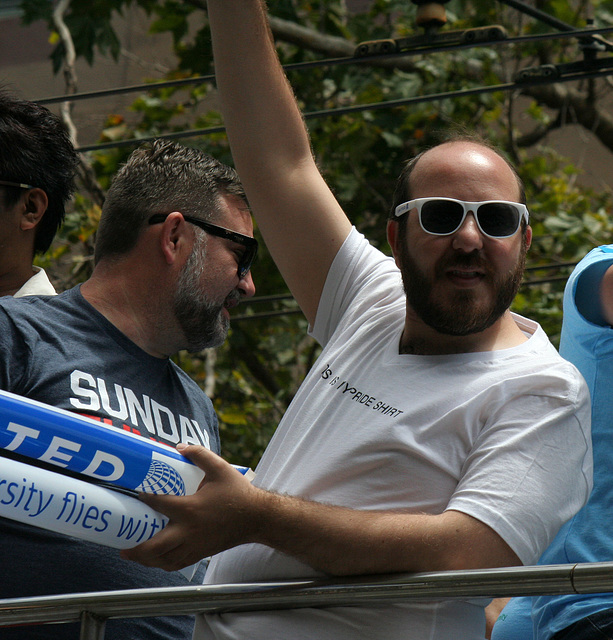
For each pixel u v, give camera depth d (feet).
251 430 87.04
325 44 89.97
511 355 24.76
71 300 28.91
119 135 92.32
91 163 90.02
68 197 31.42
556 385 23.53
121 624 26.53
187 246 29.45
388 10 92.63
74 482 23.03
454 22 91.20
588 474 23.67
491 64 92.73
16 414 22.82
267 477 25.41
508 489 22.09
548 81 57.06
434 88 89.92
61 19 82.64
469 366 24.54
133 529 23.21
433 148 26.48
